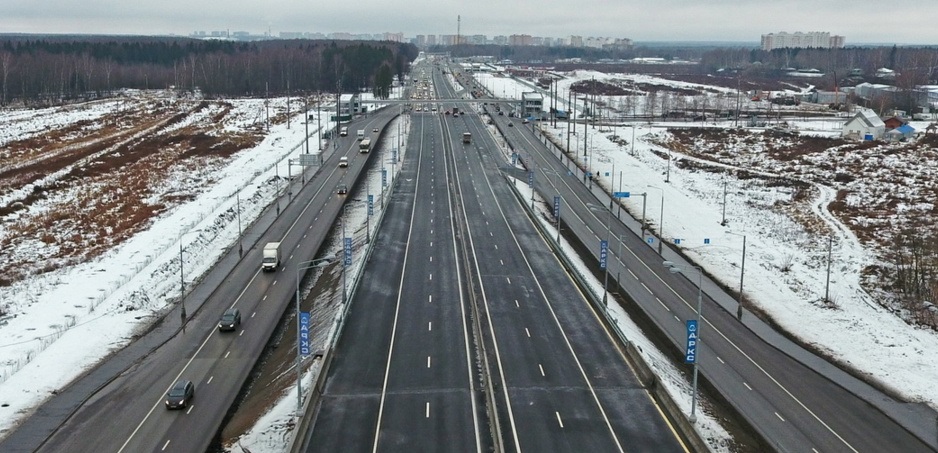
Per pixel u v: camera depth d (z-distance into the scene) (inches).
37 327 3125.0
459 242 4397.1
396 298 3400.6
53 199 5403.5
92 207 5231.3
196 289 3686.0
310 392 2336.4
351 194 5698.8
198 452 2190.0
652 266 4163.4
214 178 6254.9
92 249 4261.8
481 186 6053.2
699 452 2068.2
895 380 2849.4
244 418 2390.5
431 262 3988.7
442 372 2608.3
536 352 2802.7
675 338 3157.0
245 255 4229.8
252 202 5388.8
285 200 5526.6
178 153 7322.8
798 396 2672.2
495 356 2753.4
